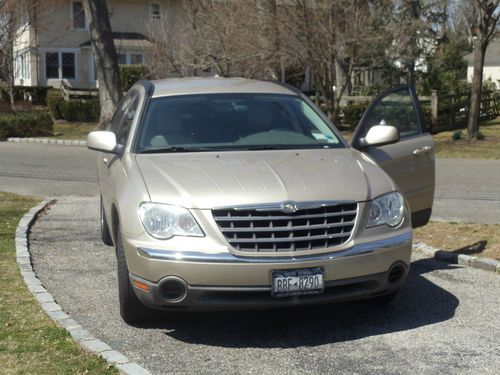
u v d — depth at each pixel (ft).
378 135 20.61
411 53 84.33
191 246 15.93
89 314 18.92
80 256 25.12
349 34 65.57
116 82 78.13
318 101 79.77
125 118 22.94
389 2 72.08
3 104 104.53
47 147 67.31
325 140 20.90
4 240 26.58
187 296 15.97
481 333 17.57
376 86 95.09
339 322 18.48
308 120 21.58
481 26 68.49
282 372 15.16
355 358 15.98
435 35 98.43
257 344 16.89
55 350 15.79
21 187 42.47
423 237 28.07
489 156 60.75
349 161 19.02
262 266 15.80
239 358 15.98
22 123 74.74
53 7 110.83
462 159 59.16
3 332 16.84
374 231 16.99
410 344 16.85
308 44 65.57
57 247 26.45
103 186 23.09
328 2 63.87
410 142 22.72
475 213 34.32
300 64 69.72
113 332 17.61
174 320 18.48
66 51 135.33
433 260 24.94
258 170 17.62
